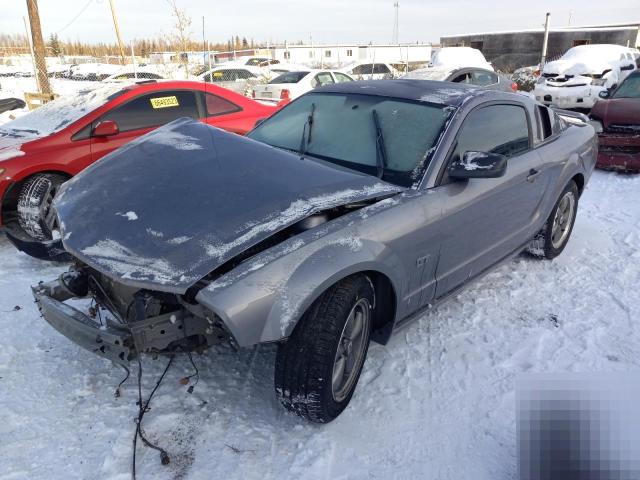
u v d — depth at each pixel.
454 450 2.59
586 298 4.14
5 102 8.30
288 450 2.53
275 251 2.40
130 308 2.67
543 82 14.12
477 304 4.00
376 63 22.09
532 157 4.03
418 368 3.20
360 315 2.76
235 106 6.54
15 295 3.89
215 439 2.57
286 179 2.80
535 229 4.37
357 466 2.46
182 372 3.04
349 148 3.41
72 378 2.96
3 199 4.52
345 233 2.58
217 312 2.19
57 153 4.82
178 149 3.22
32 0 12.94
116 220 2.66
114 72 23.66
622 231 5.68
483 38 37.09
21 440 2.50
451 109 3.42
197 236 2.44
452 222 3.16
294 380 2.46
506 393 3.01
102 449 2.48
